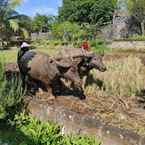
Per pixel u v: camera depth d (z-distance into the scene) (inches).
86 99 486.9
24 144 334.0
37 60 489.1
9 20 995.3
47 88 481.4
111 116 415.5
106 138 343.9
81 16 3176.7
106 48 1529.3
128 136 329.7
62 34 2325.3
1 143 338.6
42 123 383.2
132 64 681.6
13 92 397.1
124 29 2556.6
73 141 348.2
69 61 472.4
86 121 361.7
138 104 474.9
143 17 2474.2
